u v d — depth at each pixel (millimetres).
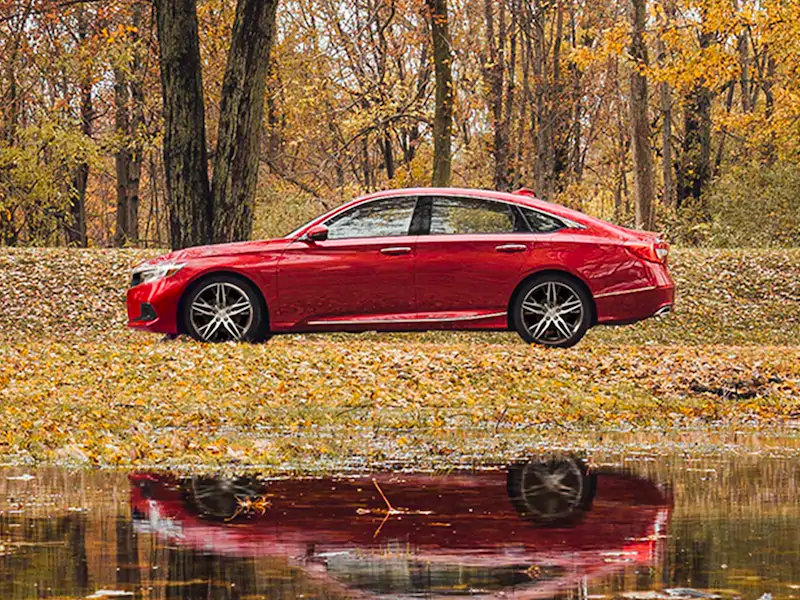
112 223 68125
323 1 44625
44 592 3963
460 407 11172
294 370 12883
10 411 10297
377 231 14867
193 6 19531
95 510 5773
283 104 44625
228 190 19531
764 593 3918
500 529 5230
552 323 14758
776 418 10758
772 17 31766
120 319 20750
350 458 7934
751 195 38938
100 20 34375
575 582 4102
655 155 55938
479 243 14727
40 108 37469
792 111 38719
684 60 32469
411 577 4199
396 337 19516
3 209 36375
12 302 21125
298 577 4203
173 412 10516
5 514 5637
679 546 4785
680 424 10297
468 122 53969
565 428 9938
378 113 42344
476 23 46438
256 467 7492
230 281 14805
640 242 14906
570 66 52250
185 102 19516
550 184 48750
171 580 4148
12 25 35406
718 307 21500
